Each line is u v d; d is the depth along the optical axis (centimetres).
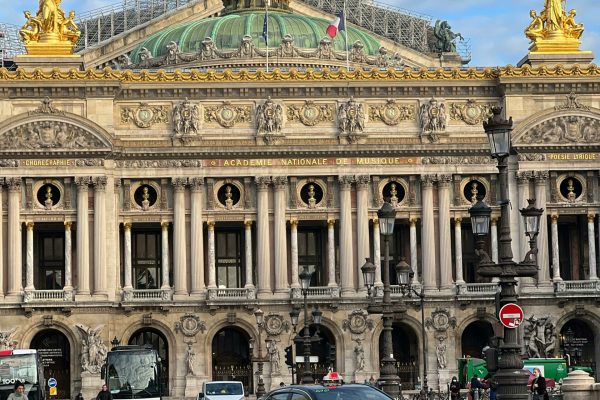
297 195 14712
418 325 14638
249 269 14575
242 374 14738
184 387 14375
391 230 8919
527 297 14612
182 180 14588
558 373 13275
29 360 10075
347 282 14612
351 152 14688
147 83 14600
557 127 14812
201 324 14462
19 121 14350
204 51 17225
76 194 14450
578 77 14838
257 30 17600
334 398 5731
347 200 14700
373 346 14575
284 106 14775
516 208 14775
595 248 14938
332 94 14775
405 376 14800
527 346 14525
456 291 14650
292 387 5900
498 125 6262
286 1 19000
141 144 14562
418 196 14812
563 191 14875
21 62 14875
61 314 14312
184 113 14625
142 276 15238
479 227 6688
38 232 15162
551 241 15025
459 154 14775
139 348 11762
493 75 14875
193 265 14538
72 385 14262
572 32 15388
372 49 18338
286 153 14650
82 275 14338
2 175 14350
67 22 15188
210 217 14638
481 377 13650
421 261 14850
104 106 14538
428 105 14812
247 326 14512
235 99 14725
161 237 14762
